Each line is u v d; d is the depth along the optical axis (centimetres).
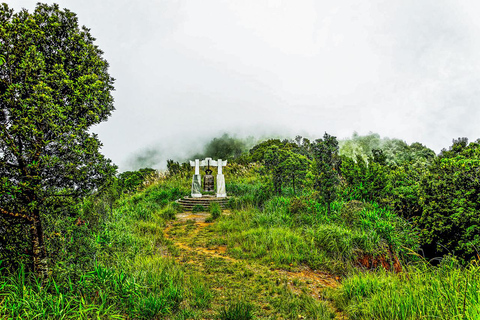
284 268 617
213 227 1018
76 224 464
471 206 655
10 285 314
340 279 582
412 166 1164
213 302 448
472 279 354
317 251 686
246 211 1189
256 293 493
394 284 430
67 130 339
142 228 916
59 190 357
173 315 387
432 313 321
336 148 966
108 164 397
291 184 1375
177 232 973
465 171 698
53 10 377
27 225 363
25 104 307
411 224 824
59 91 350
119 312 359
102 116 427
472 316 277
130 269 474
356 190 1049
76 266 387
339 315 422
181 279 515
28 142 329
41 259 352
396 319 337
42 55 333
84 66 385
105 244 531
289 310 432
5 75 323
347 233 710
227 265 629
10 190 301
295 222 902
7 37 310
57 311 302
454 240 668
